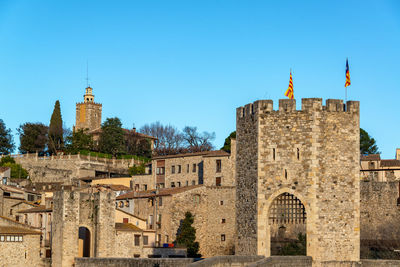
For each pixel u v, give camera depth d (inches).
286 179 2728.8
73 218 3868.1
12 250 3870.6
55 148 6879.9
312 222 2672.2
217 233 4618.6
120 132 6806.1
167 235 4493.1
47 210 4394.7
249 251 2792.8
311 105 2721.5
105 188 4943.4
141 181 5610.2
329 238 2684.5
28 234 3954.2
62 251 3811.5
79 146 6624.0
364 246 3973.9
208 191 4680.1
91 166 6304.1
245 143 2878.9
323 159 2709.2
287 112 2753.4
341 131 2751.0
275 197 2743.6
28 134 7007.9
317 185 2691.9
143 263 3034.0
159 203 4591.5
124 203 4859.7
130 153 6815.9
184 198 4579.2
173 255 4116.6
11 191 4980.3
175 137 7224.4
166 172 5442.9
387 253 3799.2
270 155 2765.7
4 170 5920.3
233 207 4611.2
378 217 4308.6
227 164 4992.6
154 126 7278.5
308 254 2674.7
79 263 3297.2
